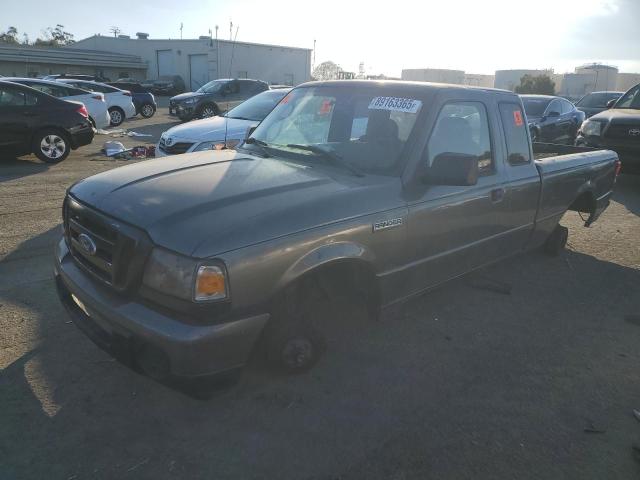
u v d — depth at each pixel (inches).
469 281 197.8
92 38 2208.4
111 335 107.4
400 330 158.4
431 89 147.5
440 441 110.4
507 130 171.3
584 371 140.3
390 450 107.1
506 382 133.5
